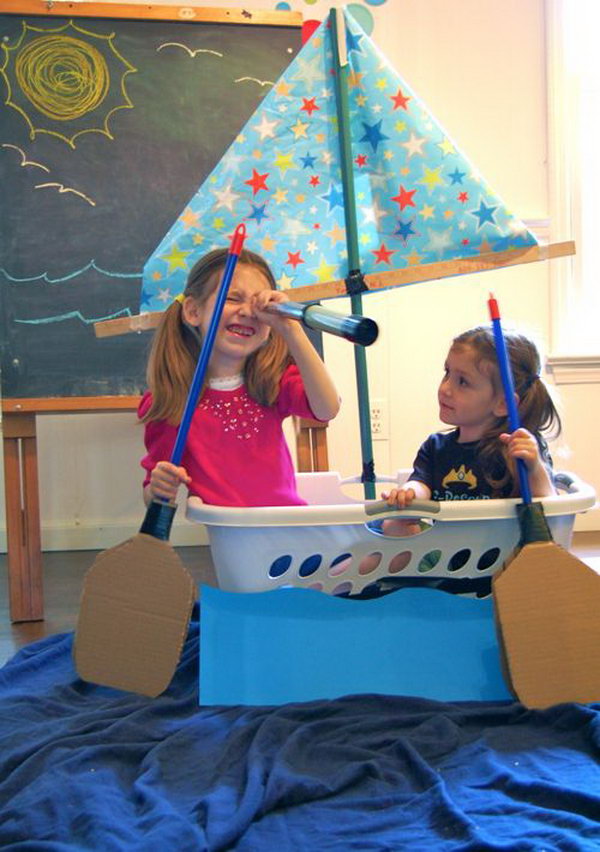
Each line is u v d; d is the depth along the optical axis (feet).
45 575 8.48
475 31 9.70
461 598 4.39
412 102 5.08
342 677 4.28
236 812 3.03
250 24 7.97
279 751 3.53
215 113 7.92
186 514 4.40
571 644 4.00
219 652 4.30
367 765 3.42
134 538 4.29
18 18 7.69
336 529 4.31
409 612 4.36
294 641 4.31
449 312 9.83
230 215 5.15
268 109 5.11
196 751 3.70
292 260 5.22
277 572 4.43
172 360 5.00
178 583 4.26
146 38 7.84
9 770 3.54
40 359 7.62
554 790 3.14
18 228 7.67
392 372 9.78
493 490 4.99
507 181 9.82
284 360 5.09
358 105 5.11
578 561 4.05
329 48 5.11
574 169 9.82
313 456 7.71
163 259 5.15
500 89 9.76
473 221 4.98
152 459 5.02
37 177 7.70
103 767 3.52
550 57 9.71
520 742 3.69
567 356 9.70
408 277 5.03
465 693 4.28
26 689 4.59
